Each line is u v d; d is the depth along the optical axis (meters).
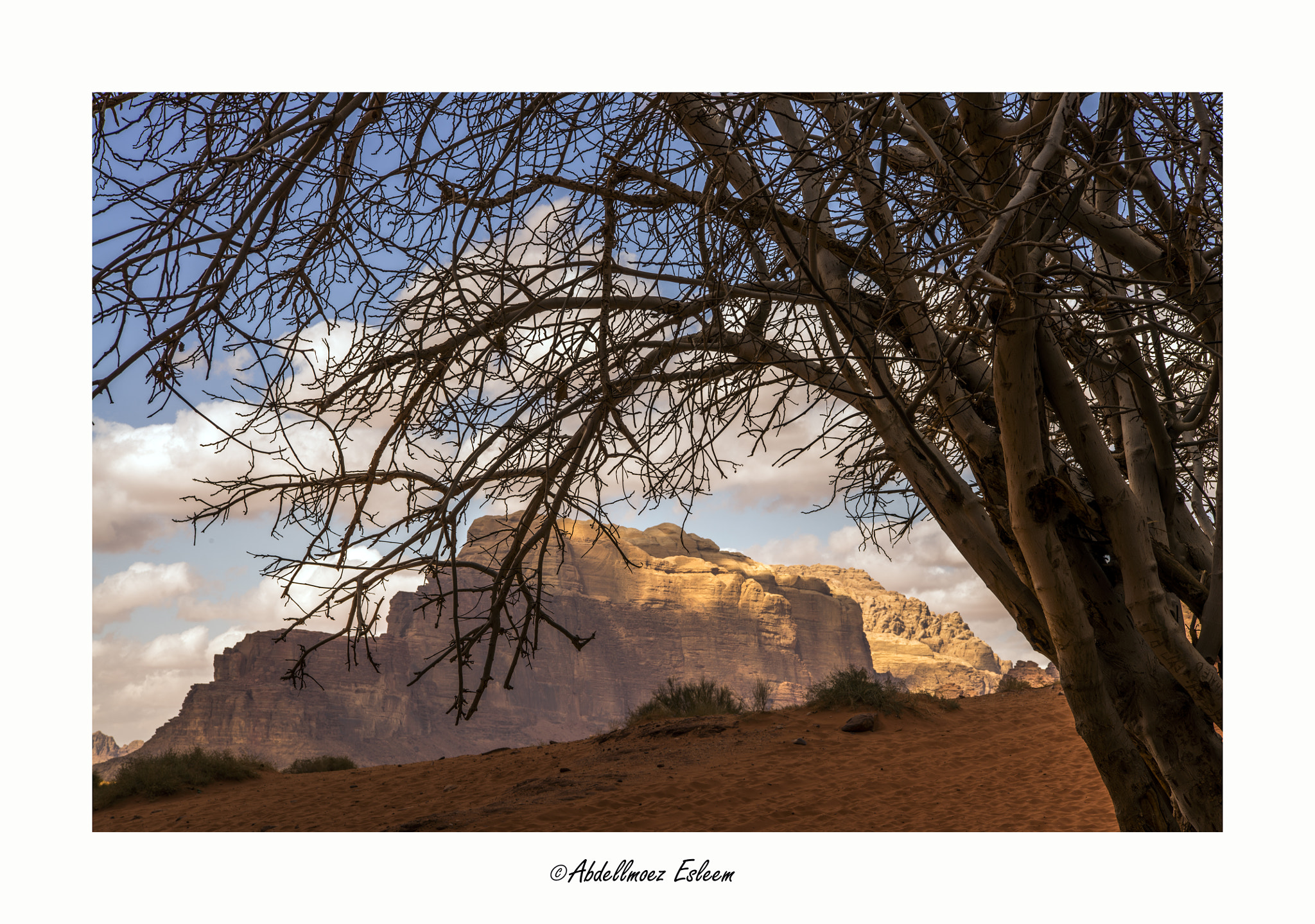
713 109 3.69
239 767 20.23
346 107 3.54
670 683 21.83
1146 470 4.75
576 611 167.62
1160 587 3.89
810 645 191.25
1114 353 4.35
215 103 4.14
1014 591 4.30
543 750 18.31
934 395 4.29
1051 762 12.74
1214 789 4.13
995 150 3.28
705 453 4.12
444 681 143.38
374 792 15.57
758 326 4.34
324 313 4.27
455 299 3.77
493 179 3.76
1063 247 2.66
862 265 3.94
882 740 15.69
